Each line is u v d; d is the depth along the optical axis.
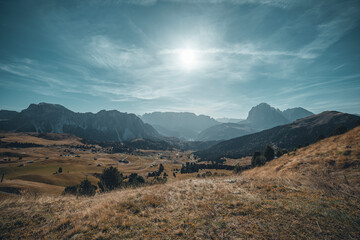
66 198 11.05
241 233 4.65
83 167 159.62
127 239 5.01
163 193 9.55
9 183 57.69
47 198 10.71
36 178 82.94
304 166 13.28
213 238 4.60
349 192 7.00
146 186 12.75
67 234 5.80
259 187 9.07
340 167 10.60
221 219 5.53
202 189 9.76
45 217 7.51
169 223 5.80
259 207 6.10
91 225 6.30
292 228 4.56
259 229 4.71
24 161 173.62
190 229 5.20
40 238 5.78
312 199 6.43
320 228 4.43
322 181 8.43
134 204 8.13
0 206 8.83
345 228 4.34
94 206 8.37
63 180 88.31
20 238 5.82
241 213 5.81
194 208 6.84
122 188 13.36
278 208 5.80
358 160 10.31
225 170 140.50
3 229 6.47
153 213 6.90
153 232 5.30
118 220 6.46
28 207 8.75
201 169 154.12
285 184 9.16
